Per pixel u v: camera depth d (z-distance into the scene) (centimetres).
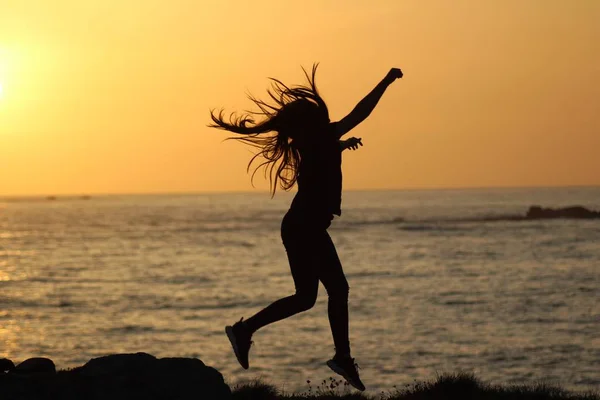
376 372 3803
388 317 6016
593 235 18088
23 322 6103
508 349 4469
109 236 19612
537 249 13875
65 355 4616
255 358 4269
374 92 754
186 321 6094
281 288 8619
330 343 4762
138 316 6419
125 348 4828
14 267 11494
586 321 5678
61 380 862
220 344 4925
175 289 8581
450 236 18075
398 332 5209
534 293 7600
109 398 858
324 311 6469
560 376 3666
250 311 6706
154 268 11231
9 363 959
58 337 5316
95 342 5088
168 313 6619
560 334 5056
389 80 754
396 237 17938
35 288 8750
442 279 9125
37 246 16075
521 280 8881
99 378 876
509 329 5312
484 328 5372
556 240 16350
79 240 18025
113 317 6366
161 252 14350
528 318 5878
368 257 12544
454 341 4800
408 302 7012
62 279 9775
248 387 1395
